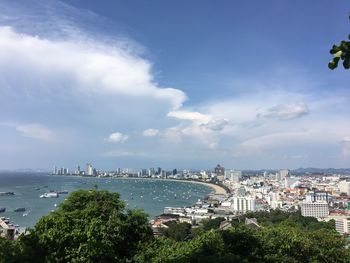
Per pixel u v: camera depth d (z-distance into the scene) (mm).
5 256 15930
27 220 124562
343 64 6785
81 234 19281
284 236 20344
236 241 19969
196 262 18062
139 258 21078
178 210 174875
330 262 20000
